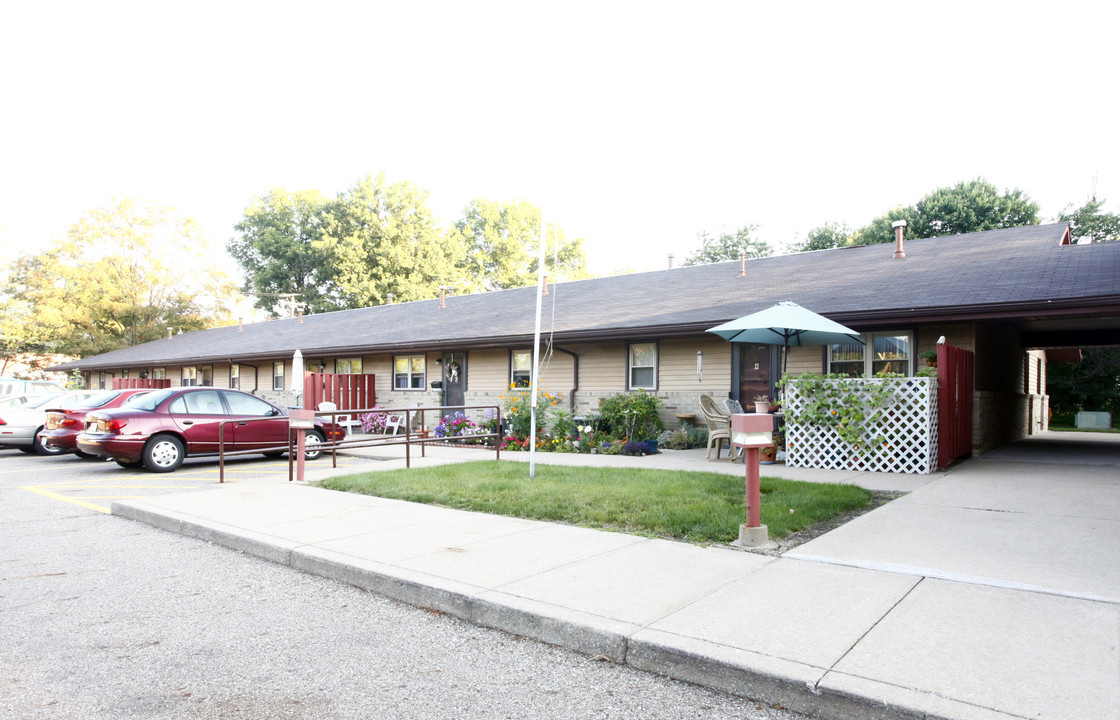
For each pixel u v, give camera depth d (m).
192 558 5.72
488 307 21.62
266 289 47.72
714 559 4.98
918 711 2.67
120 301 40.25
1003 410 14.19
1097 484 8.15
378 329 22.69
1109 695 2.77
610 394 16.08
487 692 3.20
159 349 32.88
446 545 5.50
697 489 7.56
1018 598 3.99
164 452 11.67
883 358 12.52
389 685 3.29
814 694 2.91
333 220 45.78
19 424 15.19
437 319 21.70
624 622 3.69
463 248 50.34
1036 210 28.98
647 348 15.63
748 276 16.69
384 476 9.24
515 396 16.23
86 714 3.00
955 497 7.30
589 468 9.80
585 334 14.81
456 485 8.24
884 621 3.64
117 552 5.94
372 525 6.33
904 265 14.02
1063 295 9.62
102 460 14.28
